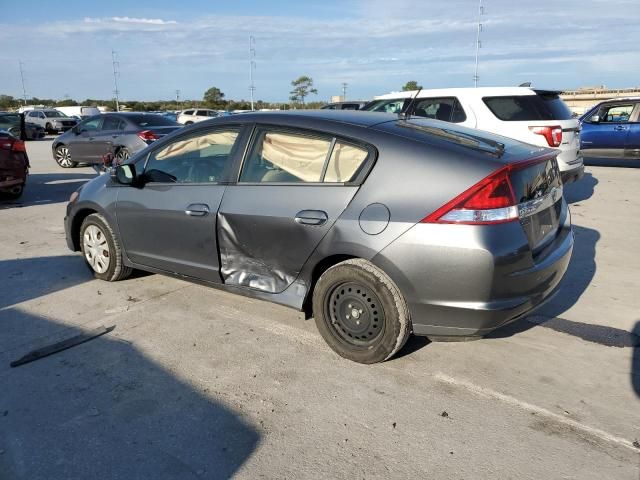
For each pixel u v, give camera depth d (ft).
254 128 12.62
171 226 13.80
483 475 7.92
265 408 9.72
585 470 7.99
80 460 8.41
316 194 11.23
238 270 12.74
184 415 9.54
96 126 46.21
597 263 17.78
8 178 29.04
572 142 25.81
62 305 14.60
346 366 11.16
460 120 26.13
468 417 9.34
